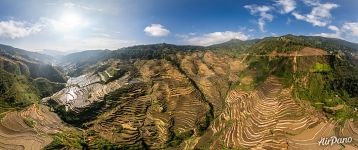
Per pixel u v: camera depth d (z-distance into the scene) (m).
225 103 91.00
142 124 81.94
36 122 77.62
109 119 84.25
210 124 80.56
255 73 92.56
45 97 105.38
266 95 79.38
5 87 90.00
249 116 73.38
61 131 74.81
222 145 64.62
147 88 104.75
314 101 71.62
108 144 71.06
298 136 61.28
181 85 105.94
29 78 110.81
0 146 62.28
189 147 69.25
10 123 73.00
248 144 61.84
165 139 74.75
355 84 75.38
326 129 62.91
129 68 127.62
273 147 58.59
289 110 70.62
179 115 86.94
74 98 103.94
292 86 78.56
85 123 83.00
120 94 100.44
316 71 78.94
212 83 108.75
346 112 67.50
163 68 121.94
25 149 62.22
